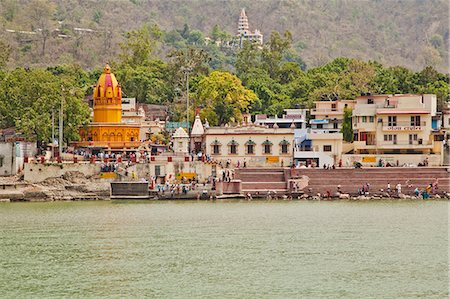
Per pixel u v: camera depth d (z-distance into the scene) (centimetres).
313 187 16262
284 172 16788
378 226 12188
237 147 18112
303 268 9250
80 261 9588
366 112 19100
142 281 8625
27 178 15962
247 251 10194
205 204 15038
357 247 10488
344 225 12269
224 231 11656
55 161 16412
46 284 8481
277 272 9044
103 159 16738
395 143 18888
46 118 18088
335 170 16812
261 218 12962
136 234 11388
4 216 13225
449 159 18512
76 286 8412
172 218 12938
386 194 16212
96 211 13875
